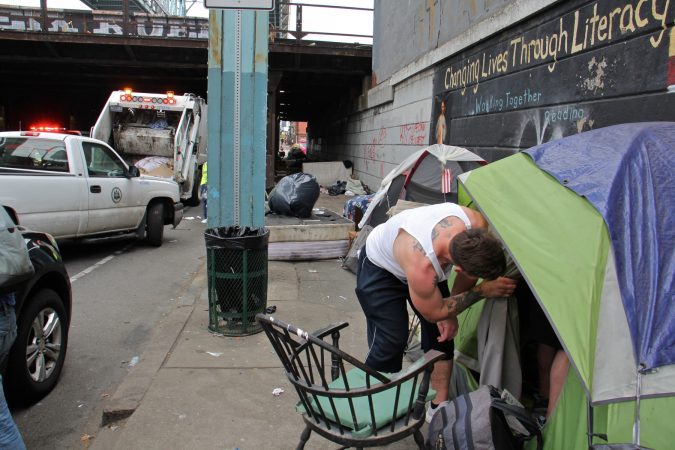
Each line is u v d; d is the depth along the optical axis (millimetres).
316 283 6598
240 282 4688
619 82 4984
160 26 17047
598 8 5305
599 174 2465
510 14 6984
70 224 7434
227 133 5852
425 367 2264
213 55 5750
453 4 9570
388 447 3018
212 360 4172
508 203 2658
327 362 4098
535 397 3205
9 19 16531
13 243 2574
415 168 7516
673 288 2057
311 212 8750
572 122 5738
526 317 3078
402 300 2936
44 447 3189
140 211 8828
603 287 2098
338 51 17453
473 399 2461
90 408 3654
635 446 1800
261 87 5820
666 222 2232
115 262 8055
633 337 1965
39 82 22422
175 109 12672
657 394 1847
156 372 3936
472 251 2264
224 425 3234
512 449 2359
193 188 14961
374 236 2957
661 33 4449
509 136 7227
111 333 5062
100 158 8227
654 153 2500
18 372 3420
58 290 3998
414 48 12109
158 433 3129
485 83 7992
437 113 10297
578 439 2191
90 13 16812
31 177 6836
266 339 4660
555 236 2357
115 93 12508
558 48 6020
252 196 5953
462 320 3354
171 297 6285
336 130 24953
